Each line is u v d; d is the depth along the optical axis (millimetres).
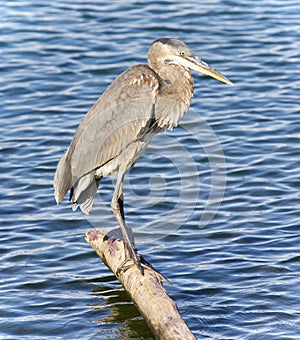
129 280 10312
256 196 14414
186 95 11523
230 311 11070
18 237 13242
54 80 19438
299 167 15406
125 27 22469
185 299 11398
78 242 13117
